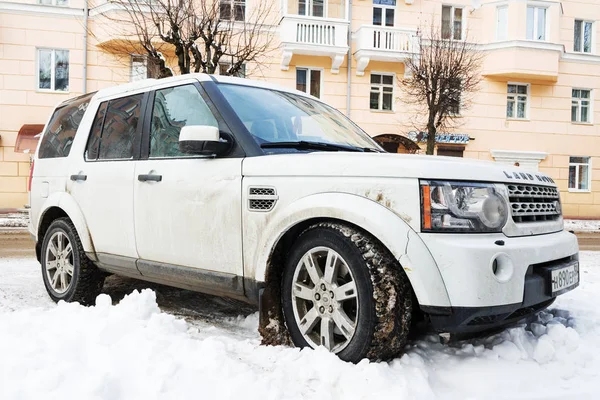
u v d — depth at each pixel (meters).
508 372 2.53
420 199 2.46
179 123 3.46
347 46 18.28
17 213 16.41
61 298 4.09
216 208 3.10
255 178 2.96
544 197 2.96
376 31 18.50
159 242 3.40
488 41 19.83
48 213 4.42
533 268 2.67
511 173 2.80
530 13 19.94
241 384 2.25
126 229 3.62
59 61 17.19
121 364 2.38
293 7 18.53
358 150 3.55
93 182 3.91
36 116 16.95
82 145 4.18
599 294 4.48
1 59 16.64
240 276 2.99
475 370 2.54
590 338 3.12
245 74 17.53
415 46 18.28
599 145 21.31
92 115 4.24
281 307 2.98
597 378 2.57
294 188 2.80
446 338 2.98
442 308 2.37
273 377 2.39
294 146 3.22
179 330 2.98
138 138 3.71
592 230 16.91
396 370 2.46
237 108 3.30
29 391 2.13
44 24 16.84
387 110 19.30
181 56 12.34
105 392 2.14
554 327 2.94
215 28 12.54
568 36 21.02
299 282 2.84
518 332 2.89
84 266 3.97
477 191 2.55
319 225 2.73
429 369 2.55
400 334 2.49
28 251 8.64
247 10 17.69
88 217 3.93
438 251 2.40
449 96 17.17
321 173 2.75
